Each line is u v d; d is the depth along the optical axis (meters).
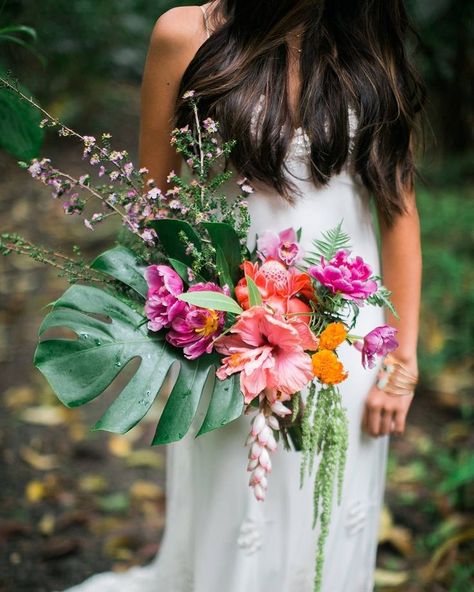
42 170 1.32
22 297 3.96
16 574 2.22
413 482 2.65
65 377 1.26
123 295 1.40
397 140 1.61
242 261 1.38
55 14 6.12
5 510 2.47
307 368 1.23
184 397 1.31
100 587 2.09
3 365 3.36
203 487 1.66
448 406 3.08
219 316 1.29
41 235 4.64
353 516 1.73
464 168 4.89
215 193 1.56
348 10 1.54
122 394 1.29
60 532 2.40
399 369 1.66
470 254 3.89
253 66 1.50
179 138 1.45
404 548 2.34
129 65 7.30
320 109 1.50
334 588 1.75
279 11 1.49
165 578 1.90
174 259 1.33
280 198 1.54
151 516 2.50
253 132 1.49
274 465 1.61
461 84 5.07
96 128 6.48
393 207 1.63
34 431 2.92
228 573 1.65
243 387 1.23
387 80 1.57
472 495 2.53
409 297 1.69
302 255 1.42
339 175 1.57
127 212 1.36
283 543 1.66
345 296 1.28
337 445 1.33
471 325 3.42
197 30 1.57
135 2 7.09
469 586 2.13
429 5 4.80
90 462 2.77
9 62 3.72
